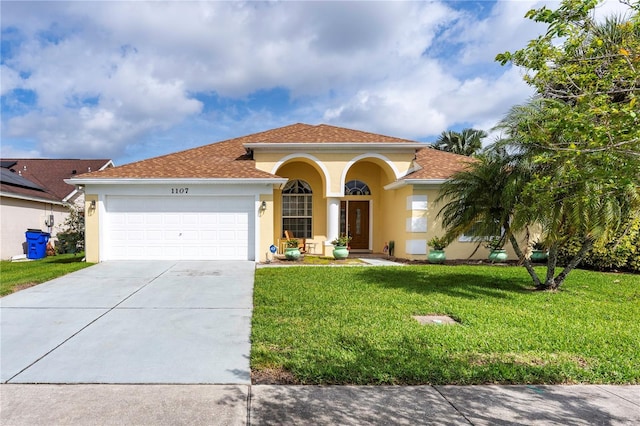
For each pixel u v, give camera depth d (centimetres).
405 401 350
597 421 319
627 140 309
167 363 441
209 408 334
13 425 302
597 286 945
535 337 533
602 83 348
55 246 1903
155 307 705
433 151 1878
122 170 1355
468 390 375
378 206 1820
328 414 325
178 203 1320
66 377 399
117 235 1305
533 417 323
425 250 1435
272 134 1745
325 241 1636
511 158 830
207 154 1656
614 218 684
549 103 601
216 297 787
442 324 596
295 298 767
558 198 713
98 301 748
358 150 1603
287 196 1756
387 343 498
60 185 2400
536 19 352
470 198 904
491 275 1080
